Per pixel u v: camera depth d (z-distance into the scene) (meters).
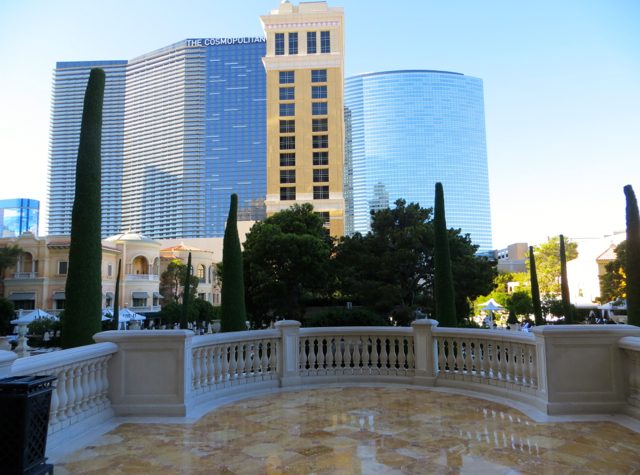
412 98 161.38
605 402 6.38
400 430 5.78
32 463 3.96
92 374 6.30
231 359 8.29
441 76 162.75
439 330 8.78
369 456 4.82
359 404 7.32
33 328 32.09
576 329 6.43
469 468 4.43
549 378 6.47
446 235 14.59
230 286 15.07
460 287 25.17
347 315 14.45
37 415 4.04
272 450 5.07
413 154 159.12
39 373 5.07
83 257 10.73
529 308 40.28
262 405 7.32
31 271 48.69
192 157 128.50
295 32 59.38
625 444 5.11
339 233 56.22
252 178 126.56
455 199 158.50
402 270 26.36
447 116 161.50
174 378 6.75
